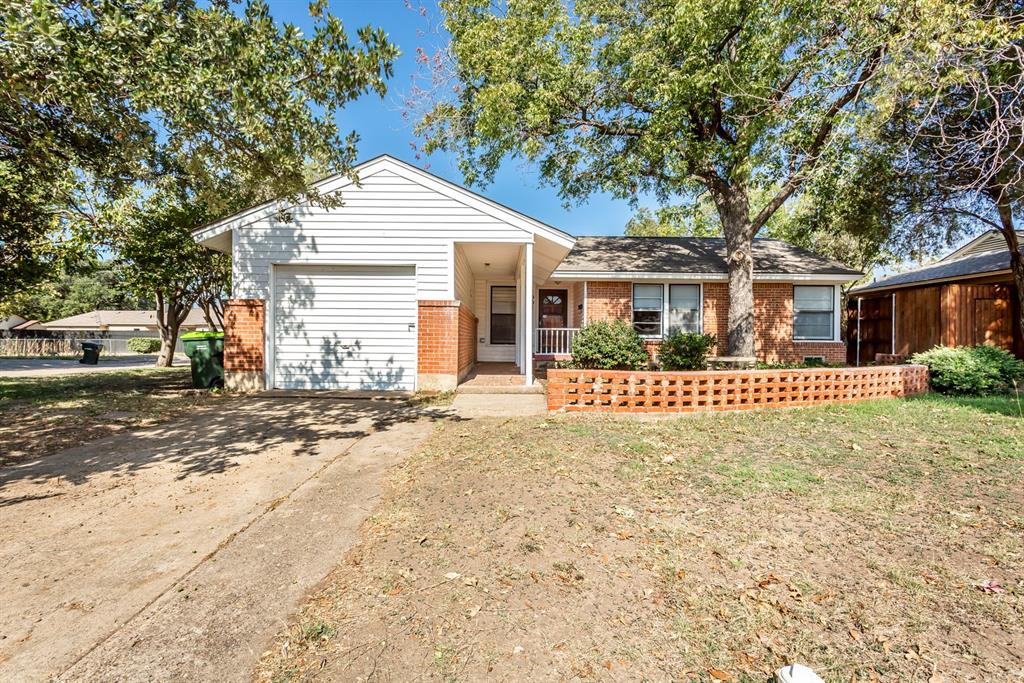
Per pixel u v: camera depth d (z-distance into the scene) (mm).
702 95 8977
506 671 1886
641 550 2807
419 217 8766
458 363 9000
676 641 2066
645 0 9586
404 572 2629
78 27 3881
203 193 5750
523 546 2869
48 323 36906
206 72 3971
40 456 4930
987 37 6129
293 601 2391
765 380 7105
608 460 4406
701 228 24172
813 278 12484
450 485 3920
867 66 7707
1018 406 6902
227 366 8703
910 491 3650
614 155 11789
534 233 8789
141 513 3490
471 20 10789
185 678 1860
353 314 8930
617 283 12844
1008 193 8719
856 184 10742
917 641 2072
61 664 1941
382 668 1905
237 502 3693
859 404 7336
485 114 10078
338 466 4566
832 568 2627
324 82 4473
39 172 6730
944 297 11812
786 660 1956
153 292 14258
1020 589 2438
